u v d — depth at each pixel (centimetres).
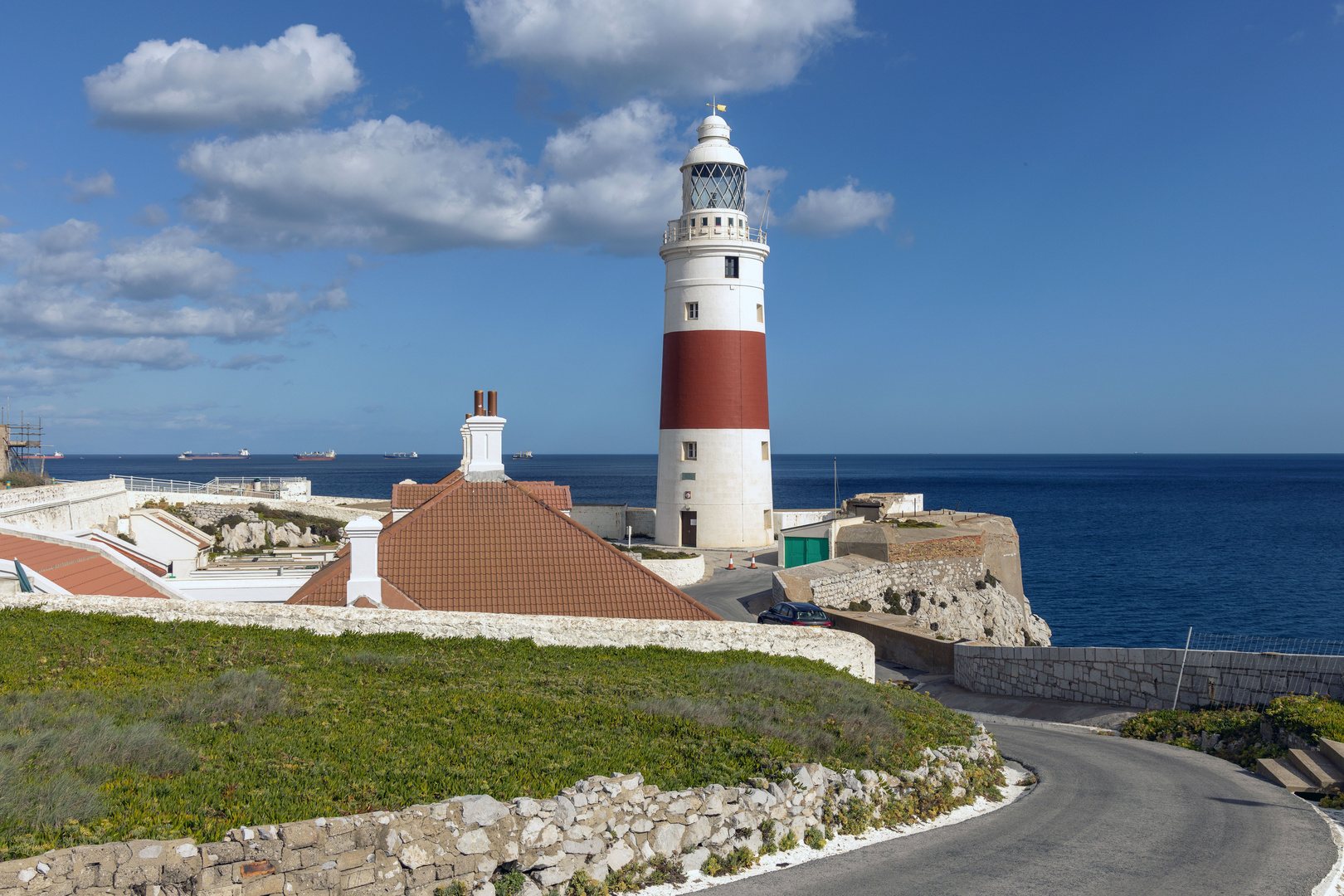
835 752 1502
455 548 2669
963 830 1386
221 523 6600
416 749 1279
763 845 1233
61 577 2566
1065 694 2752
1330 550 10006
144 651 1798
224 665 1747
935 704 2119
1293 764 1820
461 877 986
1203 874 1177
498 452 2917
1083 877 1159
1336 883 1152
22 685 1491
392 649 2028
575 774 1227
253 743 1251
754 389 6116
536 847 1039
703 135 6188
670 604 2630
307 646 1964
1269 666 2259
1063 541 11031
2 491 3816
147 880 832
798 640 2447
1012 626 5575
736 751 1390
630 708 1599
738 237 6016
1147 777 1792
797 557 5391
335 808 1030
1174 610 6806
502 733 1401
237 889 869
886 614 4056
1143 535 11631
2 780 955
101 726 1196
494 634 2186
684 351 6094
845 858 1231
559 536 2750
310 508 7538
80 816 937
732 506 6047
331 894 912
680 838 1162
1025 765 1922
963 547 5797
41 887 780
